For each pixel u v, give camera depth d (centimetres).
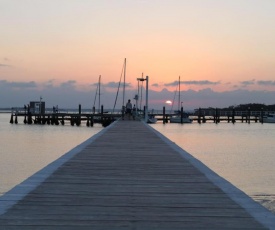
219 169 2162
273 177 1884
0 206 478
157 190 590
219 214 457
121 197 542
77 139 4241
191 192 576
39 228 398
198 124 8188
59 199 521
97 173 728
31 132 5366
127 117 3753
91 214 454
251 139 4525
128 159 923
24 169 2081
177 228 406
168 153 1041
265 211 469
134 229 402
